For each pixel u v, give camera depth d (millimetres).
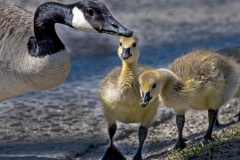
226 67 12586
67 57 11430
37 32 11375
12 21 12242
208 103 12438
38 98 17031
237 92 13695
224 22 27812
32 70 11430
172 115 15375
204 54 12883
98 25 11008
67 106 16328
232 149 10914
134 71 11945
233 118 14688
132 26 26266
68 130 14453
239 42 23484
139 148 12078
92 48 22625
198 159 10727
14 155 12602
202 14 29641
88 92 17531
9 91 12141
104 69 19844
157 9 30234
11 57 11750
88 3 11148
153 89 11500
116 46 23000
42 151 12898
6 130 14430
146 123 12164
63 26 25562
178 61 13008
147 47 22562
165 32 25328
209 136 12266
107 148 12492
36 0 28906
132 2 31578
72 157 12711
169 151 12242
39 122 15047
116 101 11969
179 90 11969
